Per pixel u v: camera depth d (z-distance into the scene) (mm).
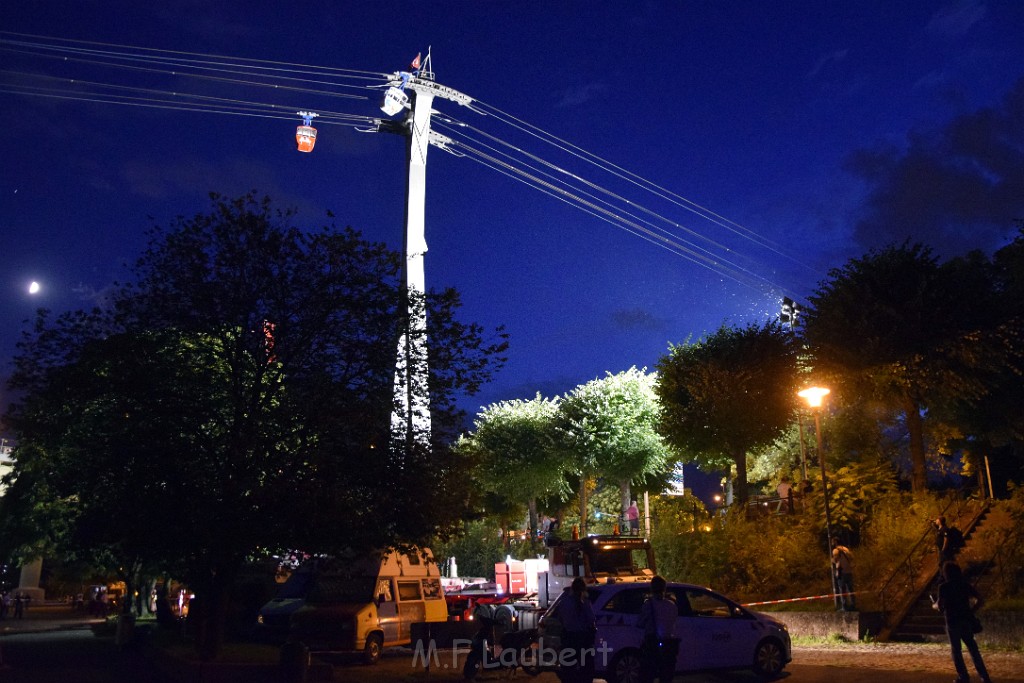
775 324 31875
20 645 25688
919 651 16891
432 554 21594
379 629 19250
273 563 26000
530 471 41875
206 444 15719
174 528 15117
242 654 17625
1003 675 13266
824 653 17609
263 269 16219
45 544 30047
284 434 15680
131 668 18922
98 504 16062
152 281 16438
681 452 32750
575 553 21891
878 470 26078
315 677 15375
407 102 43156
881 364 27016
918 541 22219
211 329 16188
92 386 15641
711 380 30531
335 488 14984
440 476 16297
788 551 23641
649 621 11578
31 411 17000
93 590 46812
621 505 40375
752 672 15180
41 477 24734
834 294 28797
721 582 24562
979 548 21234
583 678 12516
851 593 20297
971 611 11781
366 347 16453
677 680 14719
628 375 41344
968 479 36438
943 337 26344
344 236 16891
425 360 16844
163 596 28656
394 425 16391
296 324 16250
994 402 29359
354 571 20172
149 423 15562
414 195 41250
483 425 43344
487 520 44625
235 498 14883
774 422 30172
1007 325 26141
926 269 27797
